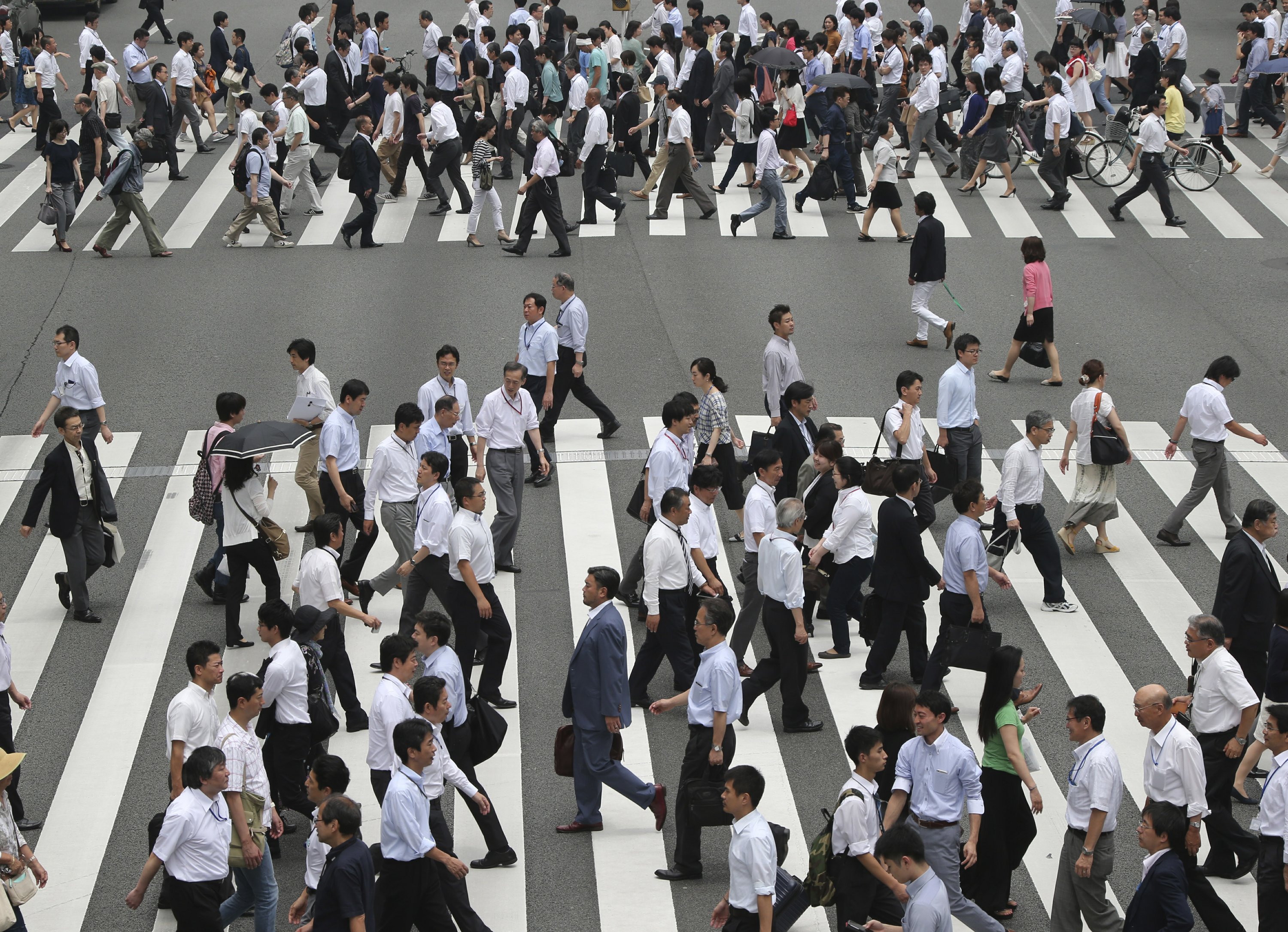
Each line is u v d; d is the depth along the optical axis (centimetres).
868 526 1898
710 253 3459
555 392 2512
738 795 1282
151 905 1512
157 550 2225
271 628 1559
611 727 1541
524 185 3369
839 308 3127
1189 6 5800
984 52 4534
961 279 3284
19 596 2111
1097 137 3916
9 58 4481
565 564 2172
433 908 1340
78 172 3459
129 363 2845
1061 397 2714
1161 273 3319
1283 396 2700
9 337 2970
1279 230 3591
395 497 2016
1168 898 1262
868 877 1312
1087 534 2289
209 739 1470
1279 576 2127
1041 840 1592
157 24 5138
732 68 4116
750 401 2681
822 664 1927
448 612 1878
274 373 2789
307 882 1377
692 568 1791
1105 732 1770
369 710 1800
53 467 1977
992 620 2030
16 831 1390
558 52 4375
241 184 3459
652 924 1450
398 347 2889
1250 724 1503
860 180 3825
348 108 4166
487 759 1659
